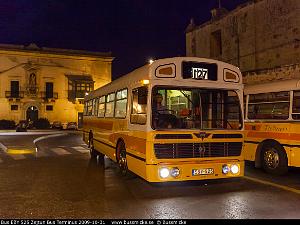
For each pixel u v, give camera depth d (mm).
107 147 11805
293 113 9805
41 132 40969
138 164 8180
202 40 27484
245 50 23219
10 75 51281
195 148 7812
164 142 7598
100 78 56750
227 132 8148
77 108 55312
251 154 11234
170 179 7551
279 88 10328
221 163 7980
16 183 9422
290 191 8117
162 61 7859
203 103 8227
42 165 12891
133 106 8836
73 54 54656
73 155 16188
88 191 8367
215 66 8305
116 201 7367
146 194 7988
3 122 49281
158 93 7801
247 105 11633
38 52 52438
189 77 8023
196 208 6734
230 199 7406
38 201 7426
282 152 10094
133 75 9008
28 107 52688
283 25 20250
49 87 53625
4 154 16672
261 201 7207
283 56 20266
